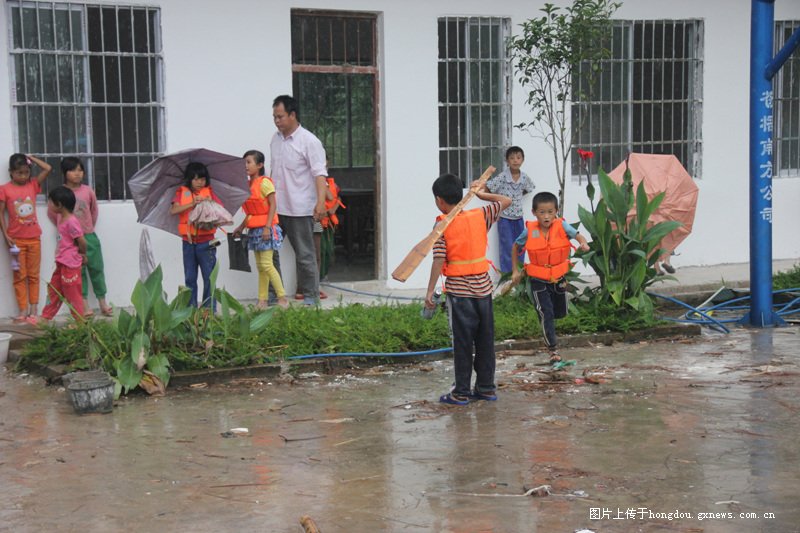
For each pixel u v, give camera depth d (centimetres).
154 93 1096
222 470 585
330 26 1185
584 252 1023
